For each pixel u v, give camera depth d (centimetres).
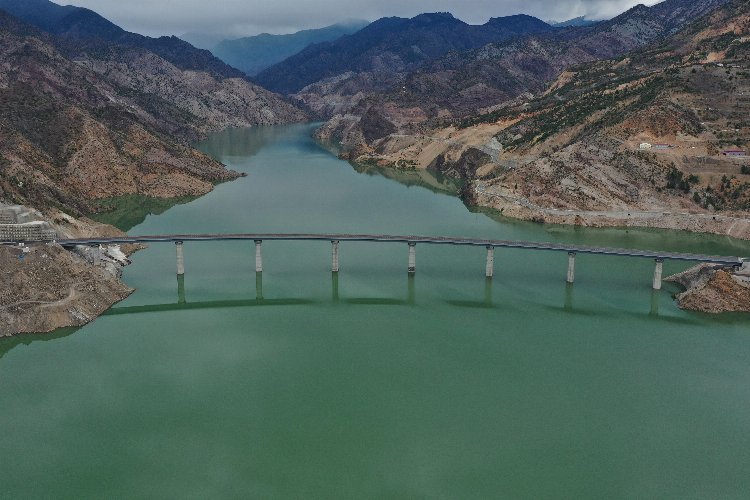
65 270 13625
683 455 8694
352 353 11644
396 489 7994
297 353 11650
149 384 10512
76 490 7969
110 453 8700
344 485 8062
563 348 11844
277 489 7988
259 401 9981
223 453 8700
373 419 9488
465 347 11888
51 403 9919
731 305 13262
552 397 10131
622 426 9344
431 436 9081
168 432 9169
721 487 8062
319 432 9169
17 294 12688
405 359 11412
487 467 8425
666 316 13288
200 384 10512
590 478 8206
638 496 7888
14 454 8675
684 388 10406
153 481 8144
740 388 10406
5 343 12000
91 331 12569
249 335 12444
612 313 13438
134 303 14038
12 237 14150
